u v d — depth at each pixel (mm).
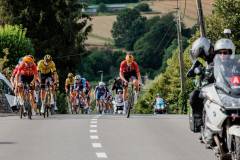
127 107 40844
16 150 24594
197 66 23391
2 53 90750
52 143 26547
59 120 37719
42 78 43531
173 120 37562
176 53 137500
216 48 21656
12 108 59781
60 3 118188
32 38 116625
